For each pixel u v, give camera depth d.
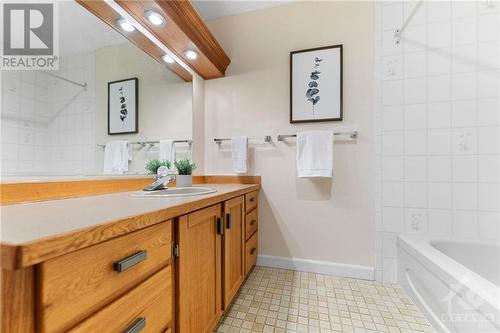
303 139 1.76
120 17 1.23
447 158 1.58
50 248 0.38
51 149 0.95
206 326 0.99
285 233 1.89
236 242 1.39
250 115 2.01
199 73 2.03
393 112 1.67
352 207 1.75
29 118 0.88
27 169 0.86
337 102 1.77
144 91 1.48
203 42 1.64
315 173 1.71
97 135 1.16
